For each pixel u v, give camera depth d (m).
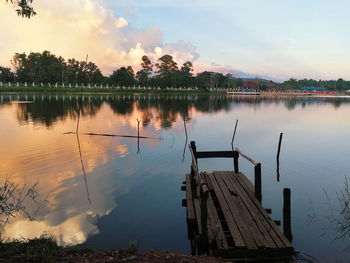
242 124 36.56
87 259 5.67
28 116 38.00
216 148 22.17
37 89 89.62
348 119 43.75
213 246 7.46
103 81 125.00
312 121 40.94
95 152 19.08
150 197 11.37
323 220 9.67
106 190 12.02
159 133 28.19
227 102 84.50
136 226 8.87
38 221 8.97
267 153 20.59
